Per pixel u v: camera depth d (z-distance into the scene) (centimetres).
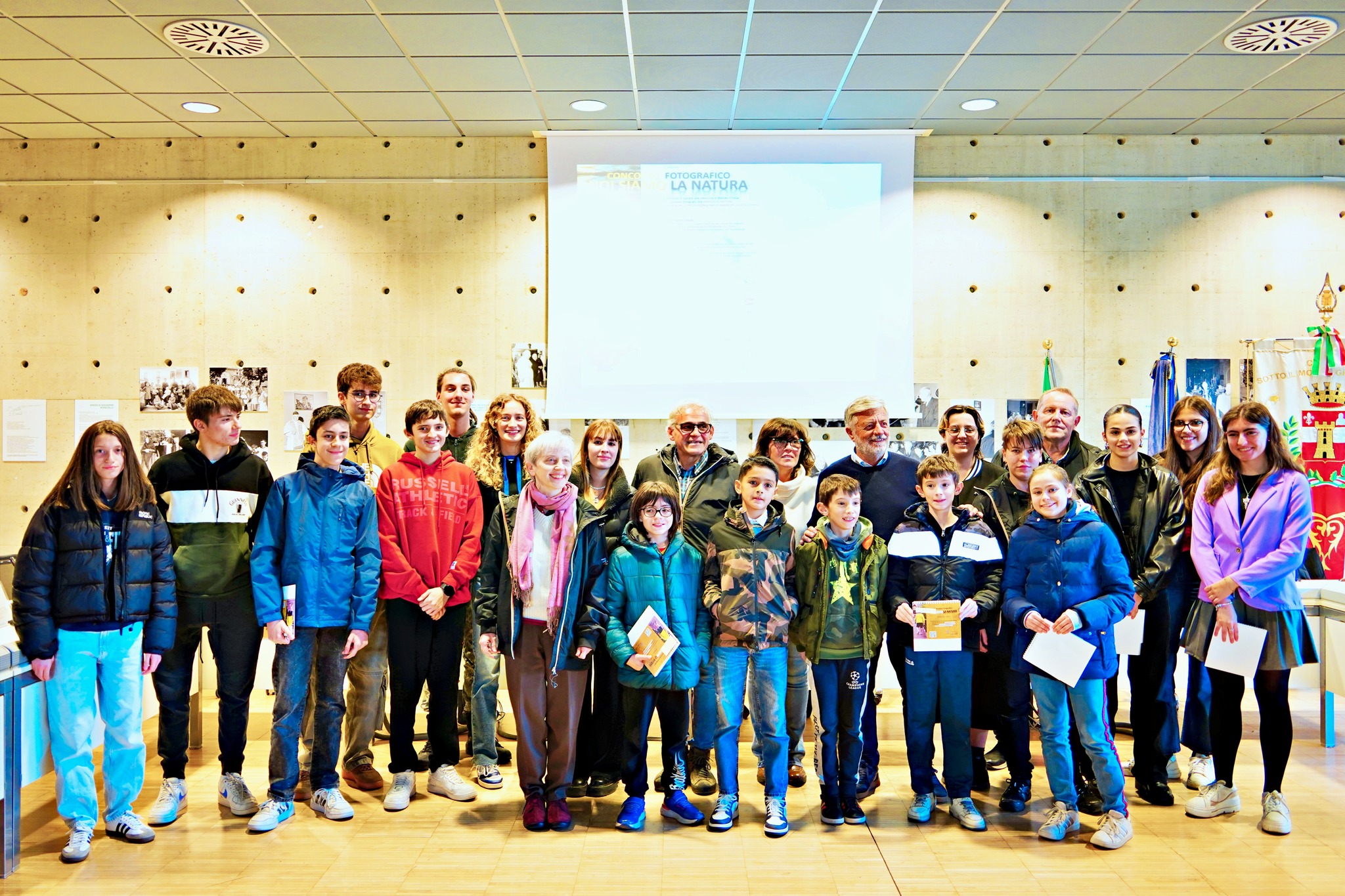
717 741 350
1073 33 472
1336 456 584
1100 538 338
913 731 356
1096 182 634
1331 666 430
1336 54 498
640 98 563
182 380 629
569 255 625
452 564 374
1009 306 634
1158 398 611
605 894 299
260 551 353
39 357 629
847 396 628
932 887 303
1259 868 316
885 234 627
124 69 509
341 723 372
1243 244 635
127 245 629
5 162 627
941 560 351
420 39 474
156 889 304
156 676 365
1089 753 339
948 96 562
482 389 633
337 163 630
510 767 425
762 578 344
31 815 372
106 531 335
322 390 630
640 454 632
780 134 624
